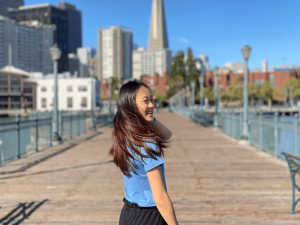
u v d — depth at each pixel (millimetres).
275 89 102312
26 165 8125
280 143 8820
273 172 7133
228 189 5699
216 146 11781
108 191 5641
